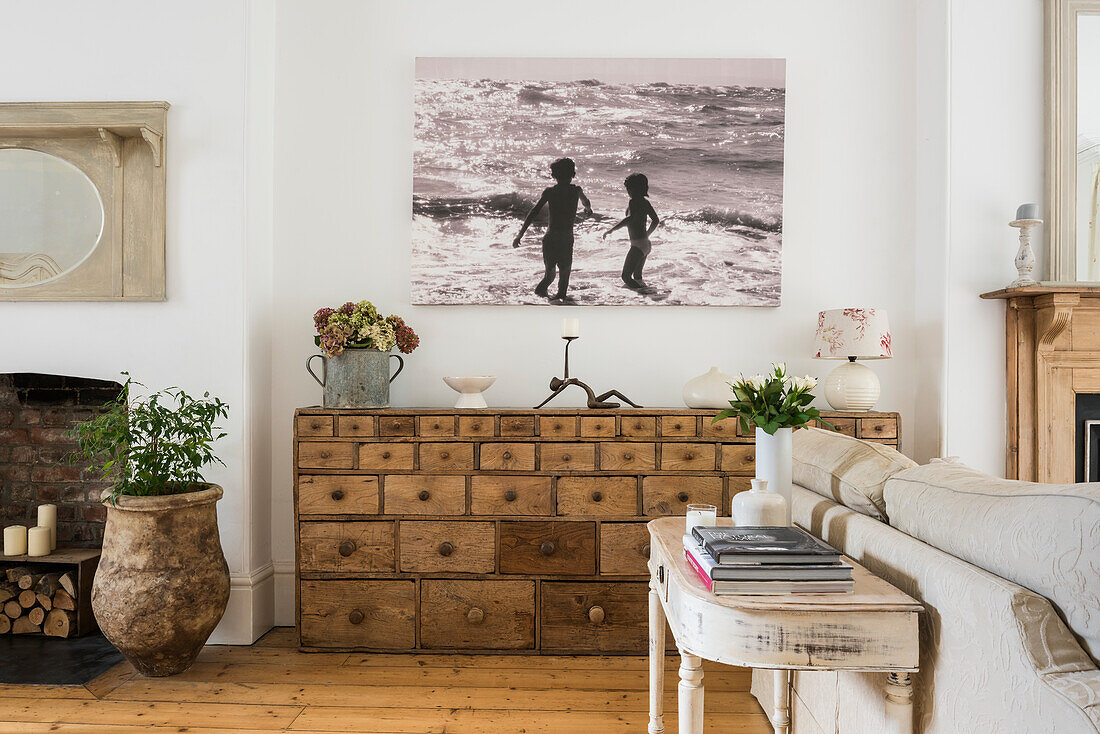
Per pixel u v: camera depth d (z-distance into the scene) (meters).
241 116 2.82
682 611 1.31
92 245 2.89
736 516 1.62
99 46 2.84
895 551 1.34
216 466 2.82
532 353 3.10
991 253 2.86
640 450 2.64
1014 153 2.86
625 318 3.10
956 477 1.33
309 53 3.09
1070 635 0.93
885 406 3.10
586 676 2.50
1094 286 2.62
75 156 2.90
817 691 1.77
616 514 2.64
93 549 2.97
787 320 3.09
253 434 2.88
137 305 2.86
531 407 2.97
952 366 2.85
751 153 3.07
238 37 2.82
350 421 2.65
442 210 3.06
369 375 2.75
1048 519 0.97
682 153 3.07
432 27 3.10
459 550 2.65
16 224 2.90
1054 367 2.79
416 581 2.66
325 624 2.68
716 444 2.64
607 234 3.07
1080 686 0.85
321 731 2.12
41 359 2.87
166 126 2.83
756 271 3.06
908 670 1.17
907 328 3.09
